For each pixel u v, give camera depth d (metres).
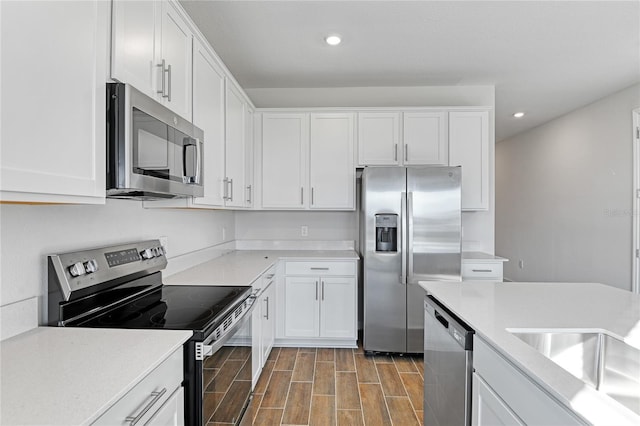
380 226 3.13
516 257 6.00
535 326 1.29
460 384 1.42
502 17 2.45
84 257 1.43
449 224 3.09
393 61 3.16
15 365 0.96
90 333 1.21
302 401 2.36
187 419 1.22
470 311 1.48
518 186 5.97
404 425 2.10
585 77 3.51
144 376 0.92
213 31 2.64
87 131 1.10
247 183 3.23
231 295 1.79
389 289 3.12
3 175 0.82
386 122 3.49
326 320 3.27
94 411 0.74
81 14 1.08
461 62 3.18
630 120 3.73
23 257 1.22
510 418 1.06
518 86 3.76
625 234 3.78
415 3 2.29
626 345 1.17
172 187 1.54
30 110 0.89
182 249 2.56
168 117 1.53
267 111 3.54
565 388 0.84
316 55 3.04
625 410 0.75
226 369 1.51
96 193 1.14
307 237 3.90
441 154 3.46
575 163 4.56
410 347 3.10
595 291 1.85
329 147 3.52
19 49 0.86
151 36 1.49
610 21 2.49
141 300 1.70
